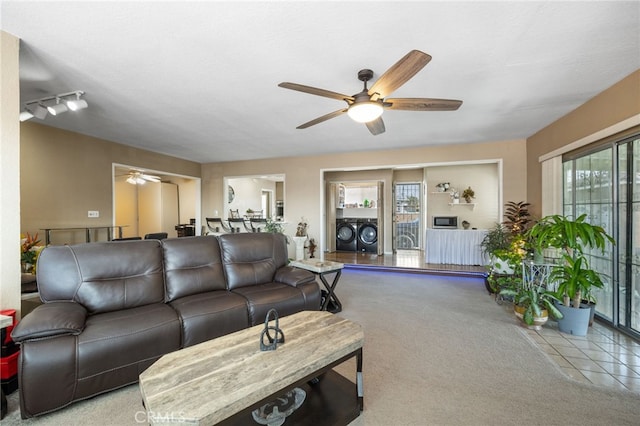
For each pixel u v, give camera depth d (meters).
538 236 2.85
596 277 2.60
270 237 3.34
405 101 2.21
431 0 1.64
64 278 2.07
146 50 2.15
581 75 2.56
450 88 2.83
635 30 1.91
